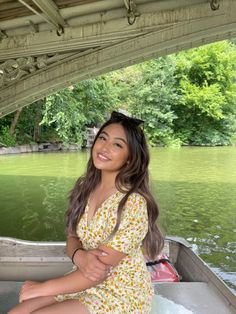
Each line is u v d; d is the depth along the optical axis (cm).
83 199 176
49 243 282
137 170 162
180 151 1983
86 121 1981
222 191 869
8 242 280
